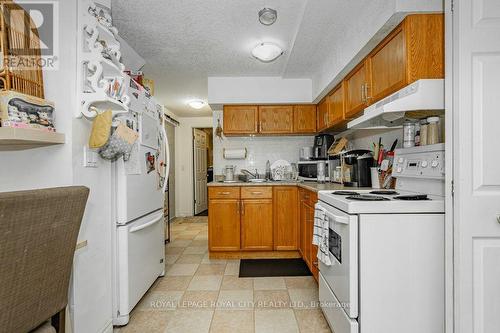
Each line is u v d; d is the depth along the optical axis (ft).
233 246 9.79
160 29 6.95
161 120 7.48
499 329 3.68
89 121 4.70
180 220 16.48
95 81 4.42
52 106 4.06
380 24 5.04
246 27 6.87
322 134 10.83
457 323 3.75
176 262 9.41
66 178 4.20
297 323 5.67
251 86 10.62
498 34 3.64
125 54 7.84
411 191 5.76
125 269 5.54
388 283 4.18
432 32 4.61
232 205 9.80
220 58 8.80
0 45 3.56
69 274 2.93
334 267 5.03
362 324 4.15
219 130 12.16
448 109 3.92
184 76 10.38
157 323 5.70
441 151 4.83
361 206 4.19
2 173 4.22
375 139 8.18
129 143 5.20
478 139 3.65
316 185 8.41
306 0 5.54
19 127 3.43
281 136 12.25
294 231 9.80
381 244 4.18
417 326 4.18
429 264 4.19
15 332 2.35
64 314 2.98
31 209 2.26
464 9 3.66
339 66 7.33
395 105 4.47
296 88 10.71
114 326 5.55
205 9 6.08
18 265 2.27
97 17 4.87
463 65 3.66
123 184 5.51
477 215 3.66
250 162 12.29
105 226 5.17
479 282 3.68
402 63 4.80
